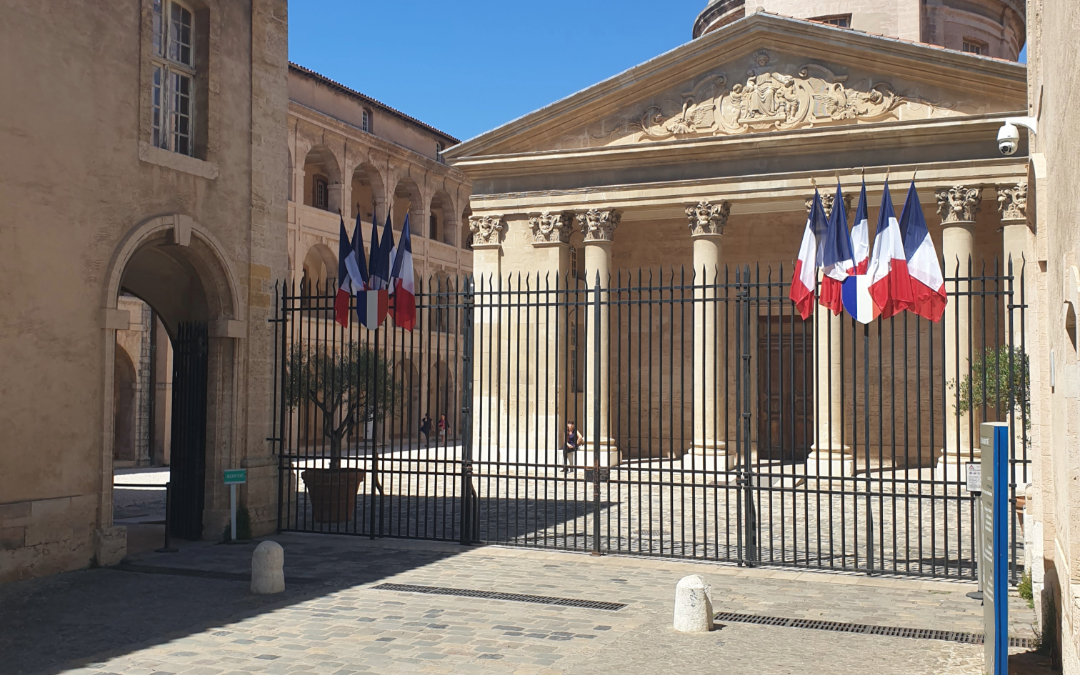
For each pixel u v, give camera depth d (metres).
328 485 15.66
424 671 7.59
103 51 12.35
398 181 43.78
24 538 11.12
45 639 8.66
